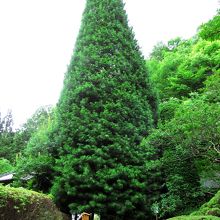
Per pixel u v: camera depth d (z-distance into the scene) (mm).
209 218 7371
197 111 9258
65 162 10305
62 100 12336
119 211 9836
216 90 11445
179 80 19281
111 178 10000
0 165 26953
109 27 13117
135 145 11078
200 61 19266
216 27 8852
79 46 13109
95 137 10766
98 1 13828
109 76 12023
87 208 9828
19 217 7113
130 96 11773
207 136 9055
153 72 21844
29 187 11250
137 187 10219
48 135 11727
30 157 11312
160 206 10406
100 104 11430
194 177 11000
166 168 10891
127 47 13031
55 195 10258
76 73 12312
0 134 45875
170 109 14305
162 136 9750
